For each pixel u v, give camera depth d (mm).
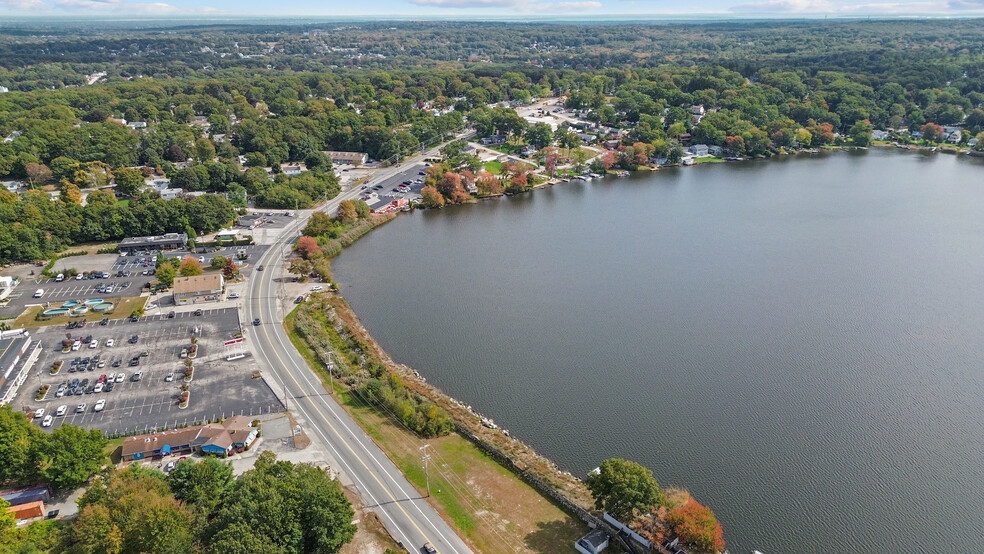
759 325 183500
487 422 139625
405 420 136500
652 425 139000
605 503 108812
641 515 108312
